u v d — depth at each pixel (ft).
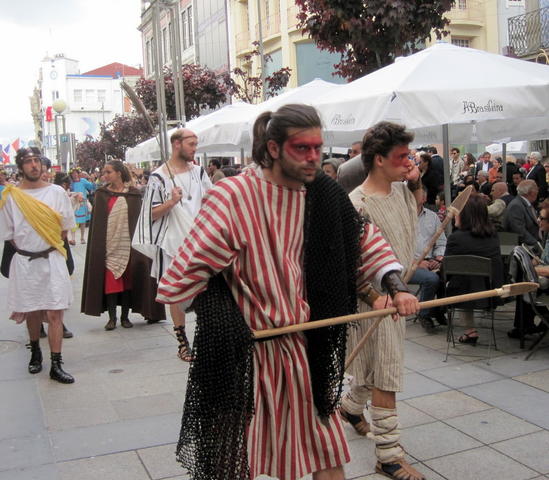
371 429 11.71
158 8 26.94
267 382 7.71
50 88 293.84
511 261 18.33
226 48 95.61
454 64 19.84
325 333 7.94
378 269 8.59
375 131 11.03
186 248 7.58
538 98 18.56
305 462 7.95
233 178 7.69
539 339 17.61
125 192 22.65
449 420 13.44
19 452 12.55
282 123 7.34
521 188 24.30
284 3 80.43
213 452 7.39
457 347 18.70
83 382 16.78
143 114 19.53
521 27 51.21
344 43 29.71
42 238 16.67
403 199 11.34
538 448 12.05
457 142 31.60
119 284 22.49
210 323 7.39
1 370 18.11
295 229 7.75
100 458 12.19
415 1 27.48
